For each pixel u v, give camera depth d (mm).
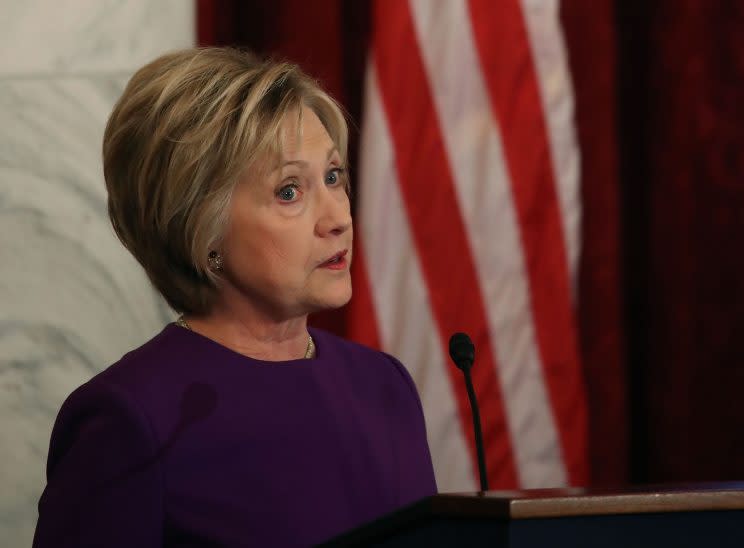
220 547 4473
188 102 4699
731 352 10492
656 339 10555
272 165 4723
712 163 10406
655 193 10484
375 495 4922
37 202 8242
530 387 9547
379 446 5066
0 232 8164
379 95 9328
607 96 10031
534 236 9555
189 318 5062
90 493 4371
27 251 8219
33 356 8195
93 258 8336
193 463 4527
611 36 10062
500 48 9508
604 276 10078
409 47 9367
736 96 10391
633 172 10664
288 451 4734
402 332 9352
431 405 9359
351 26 9750
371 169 9312
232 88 4707
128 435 4434
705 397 10523
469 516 3100
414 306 9336
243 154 4629
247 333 5004
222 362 4805
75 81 8352
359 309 9258
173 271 4906
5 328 8148
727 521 3273
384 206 9320
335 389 5066
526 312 9547
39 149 8266
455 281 9398
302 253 4766
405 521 3258
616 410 10172
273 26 9258
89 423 4527
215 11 8898
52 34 8328
